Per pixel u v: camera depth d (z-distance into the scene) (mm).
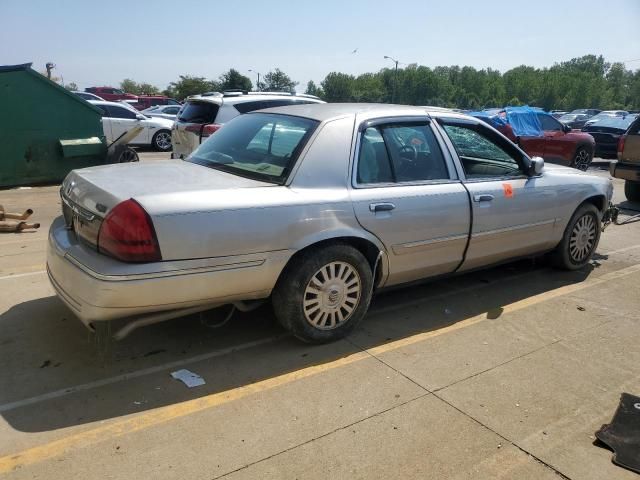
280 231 3418
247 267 3340
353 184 3801
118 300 3010
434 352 3852
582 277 5602
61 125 10367
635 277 5648
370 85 115812
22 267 5363
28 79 9875
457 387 3393
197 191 3256
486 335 4156
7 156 9938
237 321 4254
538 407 3201
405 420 3035
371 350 3857
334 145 3775
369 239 3836
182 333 4031
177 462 2641
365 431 2928
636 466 2707
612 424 3025
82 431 2857
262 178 3654
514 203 4742
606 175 14383
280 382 3396
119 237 3010
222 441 2809
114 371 3467
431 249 4242
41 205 8586
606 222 6082
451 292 5070
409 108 4371
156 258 3043
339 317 3900
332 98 116500
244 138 4180
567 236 5473
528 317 4523
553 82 126938
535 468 2689
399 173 4082
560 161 14336
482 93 130750
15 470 2559
